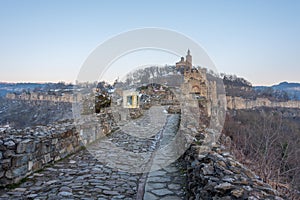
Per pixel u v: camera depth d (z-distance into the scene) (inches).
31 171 166.4
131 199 130.4
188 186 131.0
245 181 88.0
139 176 172.4
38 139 176.4
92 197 131.0
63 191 138.0
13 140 154.0
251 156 229.0
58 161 206.2
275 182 185.3
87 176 168.2
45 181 154.6
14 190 137.9
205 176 98.1
